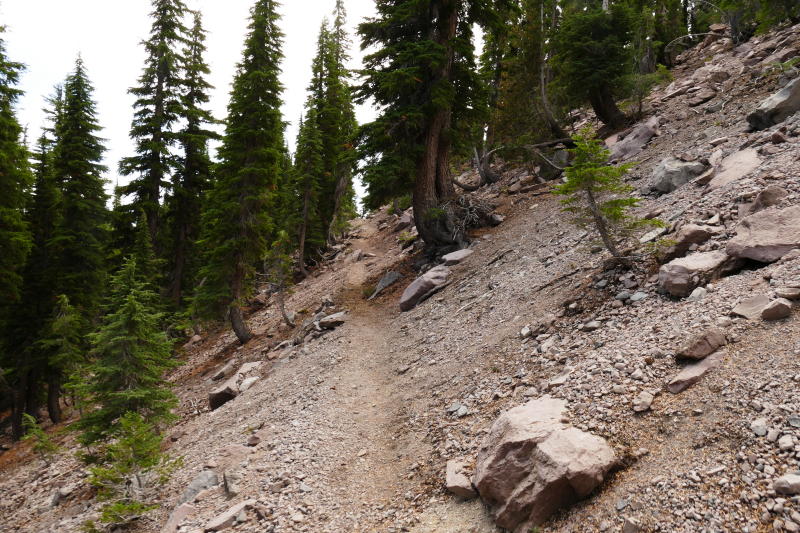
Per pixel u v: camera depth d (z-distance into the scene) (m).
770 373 4.68
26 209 23.12
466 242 18.92
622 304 7.86
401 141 18.59
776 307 5.33
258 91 20.41
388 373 11.68
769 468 3.79
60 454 14.82
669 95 19.69
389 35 19.42
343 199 36.41
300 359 15.17
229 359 19.66
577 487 4.49
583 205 8.73
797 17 18.08
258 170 19.56
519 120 23.73
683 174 11.60
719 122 14.18
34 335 21.28
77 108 24.31
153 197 24.80
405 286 19.39
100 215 24.70
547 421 5.39
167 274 25.83
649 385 5.54
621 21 18.86
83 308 22.48
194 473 9.26
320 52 32.88
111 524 8.25
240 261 20.05
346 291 22.27
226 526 6.69
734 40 22.53
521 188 23.06
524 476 4.93
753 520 3.52
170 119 25.53
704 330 5.77
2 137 17.09
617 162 16.73
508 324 10.00
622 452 4.84
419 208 19.67
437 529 5.41
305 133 29.50
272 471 8.07
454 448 6.80
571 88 20.50
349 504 6.68
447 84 18.19
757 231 6.81
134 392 10.85
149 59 25.34
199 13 27.11
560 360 7.30
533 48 22.62
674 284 7.10
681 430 4.71
